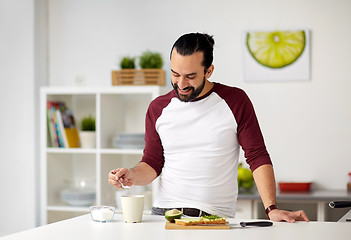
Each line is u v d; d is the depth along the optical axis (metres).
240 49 3.82
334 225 1.68
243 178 3.51
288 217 1.77
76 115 4.12
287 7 3.77
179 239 1.47
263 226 1.67
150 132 2.19
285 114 3.77
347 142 3.70
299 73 3.74
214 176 2.04
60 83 4.12
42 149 3.81
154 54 3.76
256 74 3.79
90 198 3.77
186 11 3.91
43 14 4.11
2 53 4.08
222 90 2.08
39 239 1.48
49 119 3.83
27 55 4.03
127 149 3.71
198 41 1.93
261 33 3.78
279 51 3.76
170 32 3.94
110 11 4.04
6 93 4.08
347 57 3.71
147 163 2.14
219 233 1.56
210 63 1.98
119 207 3.71
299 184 3.58
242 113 2.04
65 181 3.96
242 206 3.33
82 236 1.52
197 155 2.05
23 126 4.05
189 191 2.04
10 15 4.06
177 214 1.76
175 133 2.09
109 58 4.05
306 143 3.74
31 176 4.04
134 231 1.60
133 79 3.71
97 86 4.04
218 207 2.04
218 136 2.04
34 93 4.03
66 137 3.83
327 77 3.72
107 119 3.82
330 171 3.72
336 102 3.71
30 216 4.04
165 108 2.13
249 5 3.81
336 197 3.23
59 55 4.12
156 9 3.96
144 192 3.71
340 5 3.71
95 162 4.11
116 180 1.89
